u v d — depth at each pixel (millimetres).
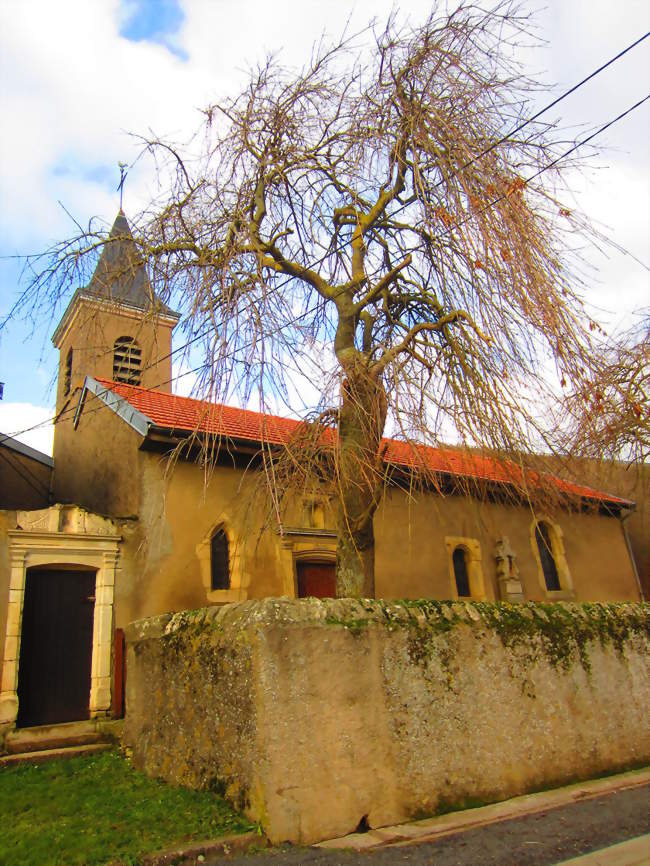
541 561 13273
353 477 5750
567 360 4945
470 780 5039
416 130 5598
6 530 7852
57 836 4312
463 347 5219
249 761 4484
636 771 5953
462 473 5668
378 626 5102
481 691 5402
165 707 5918
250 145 6152
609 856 3928
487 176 5266
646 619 7008
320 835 4289
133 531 8750
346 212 6945
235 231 5695
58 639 8070
